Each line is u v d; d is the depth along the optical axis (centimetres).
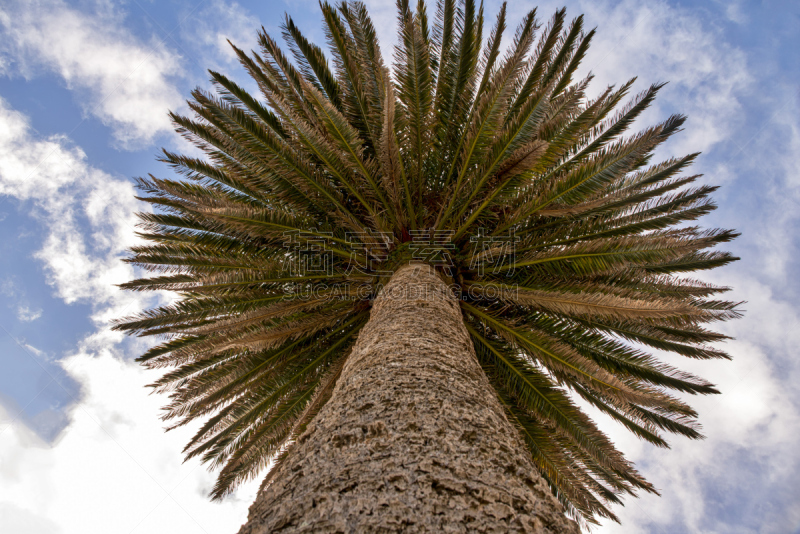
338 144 512
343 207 547
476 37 639
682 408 485
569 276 555
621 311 464
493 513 149
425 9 674
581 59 622
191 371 623
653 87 484
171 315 552
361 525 138
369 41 572
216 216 454
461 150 601
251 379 619
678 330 560
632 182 525
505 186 503
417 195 605
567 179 471
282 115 484
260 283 550
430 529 138
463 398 229
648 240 455
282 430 625
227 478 630
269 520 150
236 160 533
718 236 427
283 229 501
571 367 514
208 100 453
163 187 473
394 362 262
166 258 537
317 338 619
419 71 539
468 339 360
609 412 605
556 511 163
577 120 488
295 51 616
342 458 175
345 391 244
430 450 177
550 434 596
